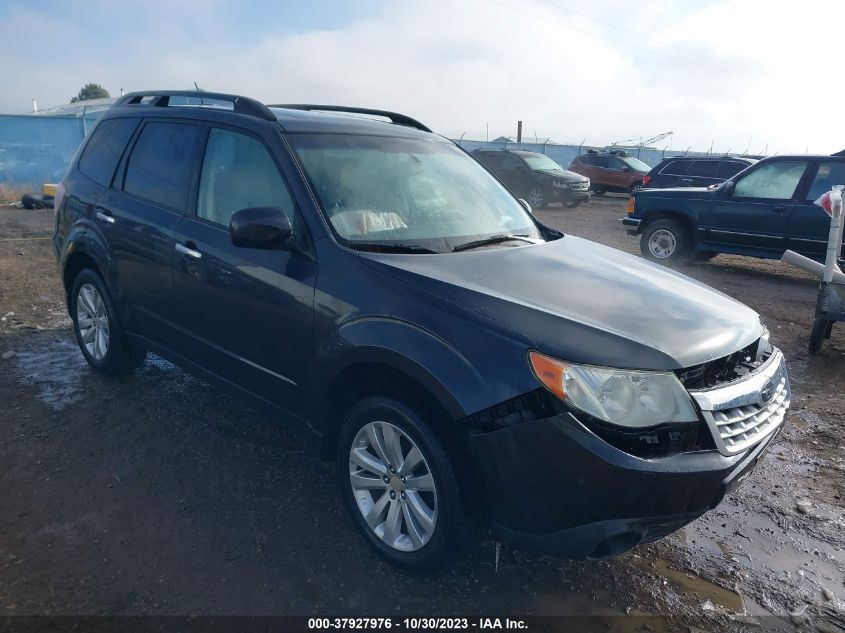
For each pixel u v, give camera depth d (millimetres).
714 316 2826
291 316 3037
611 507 2285
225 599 2600
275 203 3223
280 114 3602
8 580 2648
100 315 4602
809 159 9344
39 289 7254
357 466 2934
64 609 2504
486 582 2795
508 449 2361
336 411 3061
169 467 3561
